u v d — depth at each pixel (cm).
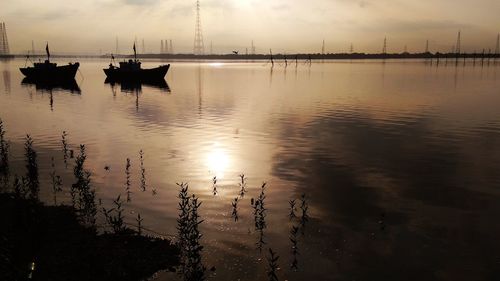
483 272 885
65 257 903
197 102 4100
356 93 4997
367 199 1312
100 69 13888
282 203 1272
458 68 13812
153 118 3030
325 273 878
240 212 1195
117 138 2262
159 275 854
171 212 1188
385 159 1802
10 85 6300
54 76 7125
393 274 877
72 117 3058
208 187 1419
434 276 870
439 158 1817
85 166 1669
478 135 2327
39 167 1644
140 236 1019
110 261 894
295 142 2155
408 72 10981
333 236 1048
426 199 1315
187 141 2184
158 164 1716
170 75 9912
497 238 1042
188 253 909
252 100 4278
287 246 994
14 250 887
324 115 3136
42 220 1041
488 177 1545
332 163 1733
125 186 1420
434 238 1040
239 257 941
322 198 1319
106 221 1120
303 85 6481
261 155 1872
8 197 1243
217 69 14650
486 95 4584
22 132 2414
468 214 1195
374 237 1044
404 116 3056
